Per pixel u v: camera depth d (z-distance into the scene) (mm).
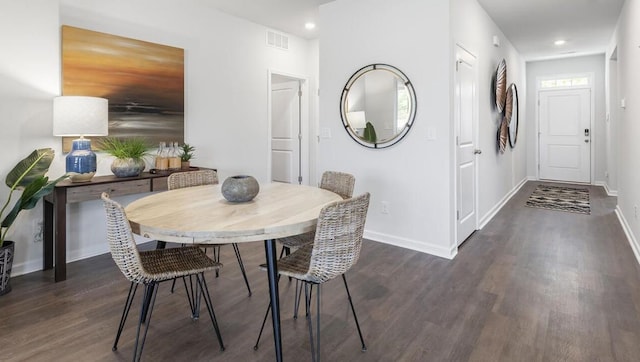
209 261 1860
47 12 2820
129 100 3359
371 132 3590
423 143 3283
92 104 2779
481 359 1740
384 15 3436
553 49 6316
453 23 3184
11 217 2492
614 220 4383
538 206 5266
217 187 2521
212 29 4102
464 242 3621
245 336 1970
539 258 3141
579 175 7324
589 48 6270
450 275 2775
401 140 3412
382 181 3574
